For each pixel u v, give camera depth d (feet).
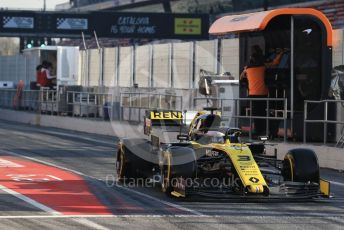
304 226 70.08
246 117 144.87
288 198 80.89
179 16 396.78
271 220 72.90
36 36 386.93
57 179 105.40
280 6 333.01
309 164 84.23
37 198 86.63
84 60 278.26
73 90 235.40
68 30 389.80
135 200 85.15
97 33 392.06
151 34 397.80
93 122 206.69
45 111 244.63
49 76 261.85
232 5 396.57
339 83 148.46
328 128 138.62
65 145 166.20
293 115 141.18
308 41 143.02
